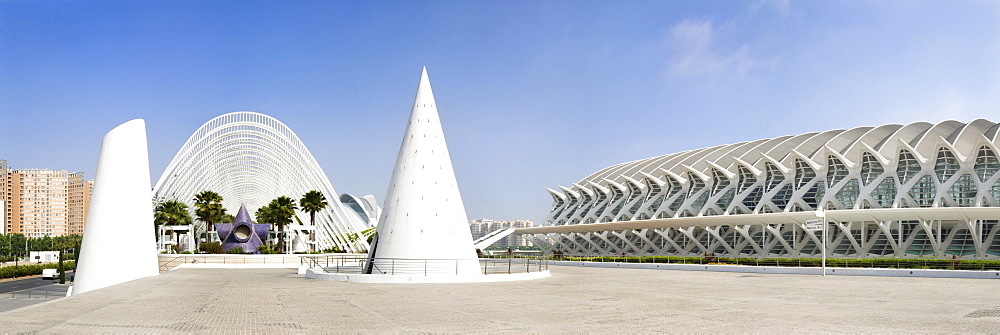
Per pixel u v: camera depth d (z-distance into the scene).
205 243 73.75
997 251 50.41
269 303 20.08
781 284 30.06
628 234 76.69
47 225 184.12
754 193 66.06
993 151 53.44
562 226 74.62
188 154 78.81
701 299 21.91
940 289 26.59
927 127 71.75
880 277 35.81
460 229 33.28
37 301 35.62
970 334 13.46
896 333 13.66
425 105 34.59
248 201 133.50
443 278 30.77
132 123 31.36
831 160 61.59
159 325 14.57
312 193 85.69
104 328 13.98
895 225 55.09
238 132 86.31
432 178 33.25
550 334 13.57
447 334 13.54
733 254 64.06
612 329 14.32
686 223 57.84
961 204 53.62
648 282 31.53
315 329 14.15
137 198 31.23
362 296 22.84
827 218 50.28
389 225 33.03
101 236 30.02
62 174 188.12
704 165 77.75
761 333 13.68
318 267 43.81
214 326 14.49
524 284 29.70
